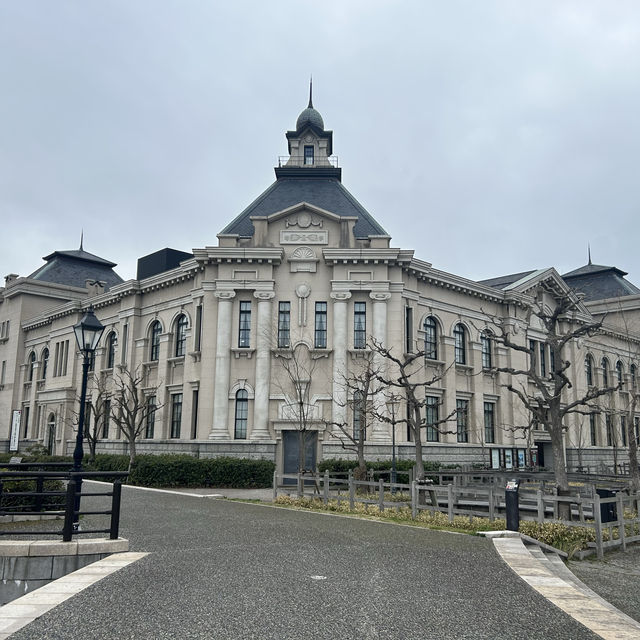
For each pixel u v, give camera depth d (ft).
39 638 21.94
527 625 24.31
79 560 35.58
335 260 101.65
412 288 107.96
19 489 49.42
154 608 25.45
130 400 111.75
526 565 35.47
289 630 22.93
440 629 23.56
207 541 41.22
